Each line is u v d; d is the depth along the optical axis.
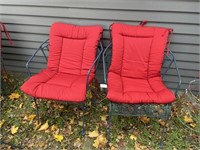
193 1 2.46
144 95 2.12
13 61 3.12
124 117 2.56
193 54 2.71
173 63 2.80
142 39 2.48
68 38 2.59
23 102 2.77
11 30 2.90
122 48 2.49
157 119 2.54
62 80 2.39
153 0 2.51
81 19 2.71
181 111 2.67
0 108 2.69
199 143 2.32
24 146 2.29
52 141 2.33
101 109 2.68
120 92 2.17
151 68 2.48
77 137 2.37
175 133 2.39
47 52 2.96
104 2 2.60
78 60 2.58
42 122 2.52
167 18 2.56
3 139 2.35
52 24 2.62
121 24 2.52
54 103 2.76
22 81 3.10
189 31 2.59
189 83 2.89
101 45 2.57
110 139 2.34
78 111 2.65
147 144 2.30
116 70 2.52
